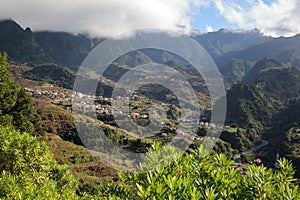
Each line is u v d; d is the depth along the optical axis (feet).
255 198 8.16
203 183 8.14
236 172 8.82
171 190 6.90
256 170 8.58
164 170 8.39
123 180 9.27
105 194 9.61
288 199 7.89
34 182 12.97
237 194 8.11
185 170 8.71
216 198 7.43
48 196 12.07
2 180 11.16
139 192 6.83
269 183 8.34
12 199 10.37
